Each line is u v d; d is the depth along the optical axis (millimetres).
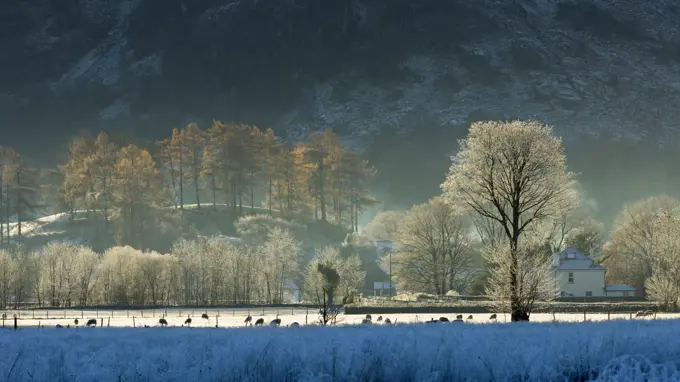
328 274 130375
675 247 104688
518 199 70188
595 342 22328
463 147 72500
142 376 18891
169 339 25078
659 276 103062
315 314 101062
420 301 112125
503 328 31078
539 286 65625
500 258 66562
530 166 70062
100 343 24500
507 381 19516
